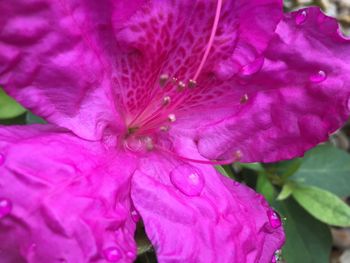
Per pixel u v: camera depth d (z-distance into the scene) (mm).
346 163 97
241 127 65
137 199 59
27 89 52
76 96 55
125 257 51
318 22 61
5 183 48
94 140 58
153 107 65
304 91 63
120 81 61
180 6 58
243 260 59
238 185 67
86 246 49
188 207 59
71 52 53
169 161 64
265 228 65
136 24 58
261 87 64
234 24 61
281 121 64
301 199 86
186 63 62
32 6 49
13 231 48
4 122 78
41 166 51
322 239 91
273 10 59
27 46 50
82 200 51
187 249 56
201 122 66
